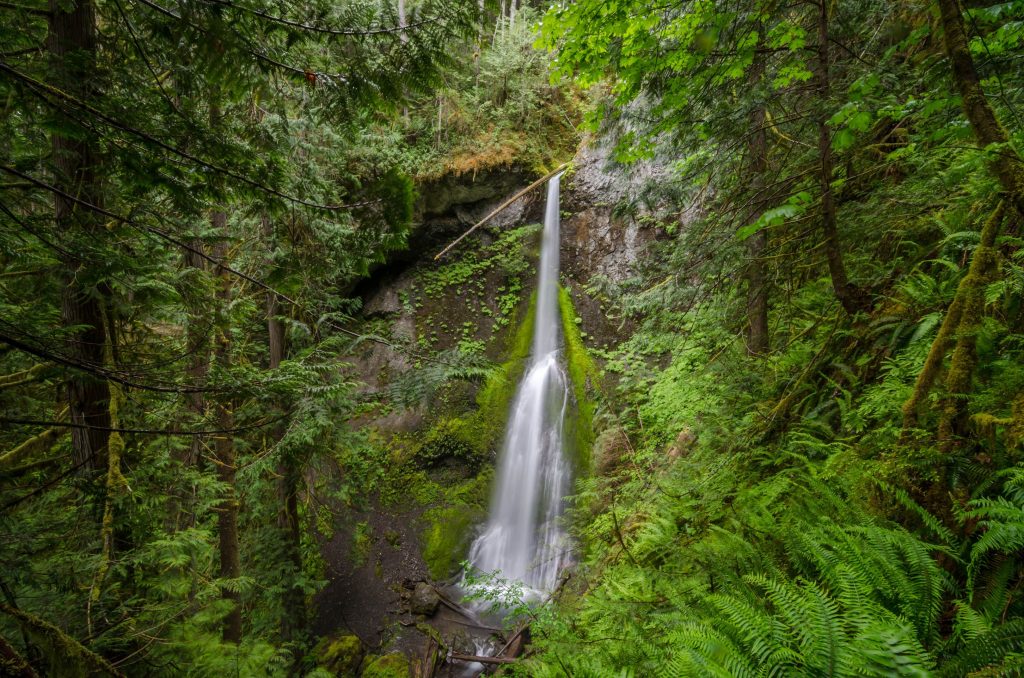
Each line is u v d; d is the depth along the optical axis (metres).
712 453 4.31
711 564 2.59
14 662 1.88
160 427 4.79
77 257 2.76
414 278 14.78
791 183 3.92
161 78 3.32
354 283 14.24
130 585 3.62
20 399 3.73
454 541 10.43
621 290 6.91
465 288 14.45
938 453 2.12
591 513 7.70
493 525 10.73
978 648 1.31
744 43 3.37
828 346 3.70
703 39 3.38
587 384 11.48
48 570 3.06
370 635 8.66
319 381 5.91
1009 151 2.17
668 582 2.79
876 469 2.34
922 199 3.27
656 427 8.09
